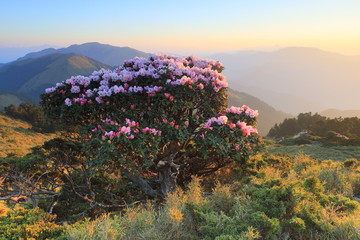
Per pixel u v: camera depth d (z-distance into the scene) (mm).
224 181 8266
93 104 7059
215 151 7602
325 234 3609
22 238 4656
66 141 9086
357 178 6570
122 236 4062
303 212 4059
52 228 5066
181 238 3990
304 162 9172
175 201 5242
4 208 8602
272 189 4602
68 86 8023
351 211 4277
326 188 6156
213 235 3805
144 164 6164
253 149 7758
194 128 8086
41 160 8625
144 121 7199
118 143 6188
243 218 4031
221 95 8289
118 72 8875
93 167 6152
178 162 9180
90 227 4215
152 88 7090
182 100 7316
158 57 9633
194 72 8031
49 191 8250
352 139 44625
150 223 4273
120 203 8656
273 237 3529
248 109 8242
